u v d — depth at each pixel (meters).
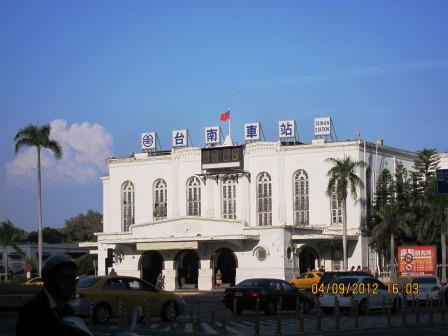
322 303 35.09
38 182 65.00
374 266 74.38
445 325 27.77
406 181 74.31
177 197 82.31
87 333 6.29
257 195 78.75
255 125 80.44
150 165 84.19
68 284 6.30
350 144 74.81
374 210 74.94
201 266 70.50
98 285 28.98
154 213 83.31
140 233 73.44
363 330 25.84
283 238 67.19
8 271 98.50
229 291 36.75
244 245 68.62
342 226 73.31
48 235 136.25
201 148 81.06
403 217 71.00
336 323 26.62
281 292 36.66
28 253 102.75
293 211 76.75
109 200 87.25
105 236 80.50
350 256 73.25
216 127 82.50
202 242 69.88
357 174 73.62
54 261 6.29
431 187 70.75
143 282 30.42
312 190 76.06
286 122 79.31
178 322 30.31
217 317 34.25
